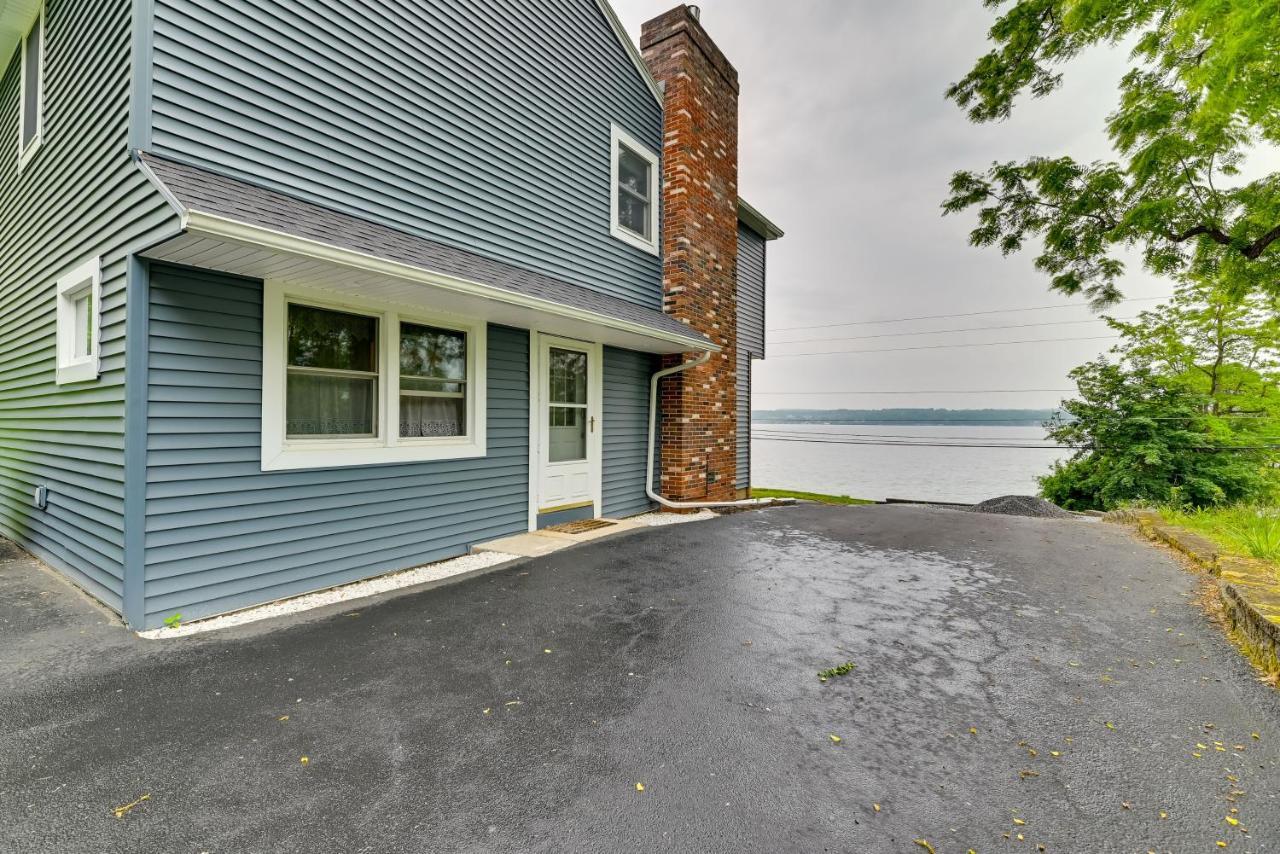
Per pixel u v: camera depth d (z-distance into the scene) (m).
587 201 7.42
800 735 2.39
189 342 3.78
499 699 2.70
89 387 4.11
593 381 7.57
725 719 2.52
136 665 3.02
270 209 3.74
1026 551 5.96
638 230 8.56
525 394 6.56
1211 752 2.28
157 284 3.64
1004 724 2.50
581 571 5.03
